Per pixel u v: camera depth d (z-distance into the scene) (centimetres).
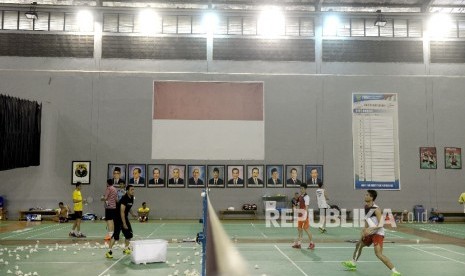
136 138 2581
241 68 2661
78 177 2534
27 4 2600
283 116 2634
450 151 2644
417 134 2650
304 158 2614
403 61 2703
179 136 2594
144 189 2553
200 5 2703
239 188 2580
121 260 1188
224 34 2669
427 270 1071
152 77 2622
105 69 2623
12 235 1755
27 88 2572
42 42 2620
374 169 2617
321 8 2719
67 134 2561
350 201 2592
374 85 2673
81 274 998
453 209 2603
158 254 1151
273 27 2692
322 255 1290
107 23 2650
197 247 1437
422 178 2620
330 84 2664
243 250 1384
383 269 1080
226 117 2616
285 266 1113
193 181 2569
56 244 1473
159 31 2655
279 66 2673
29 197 2497
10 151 2070
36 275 980
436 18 2720
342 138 2633
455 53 2716
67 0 2650
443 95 2683
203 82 2628
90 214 2480
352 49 2697
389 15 2688
